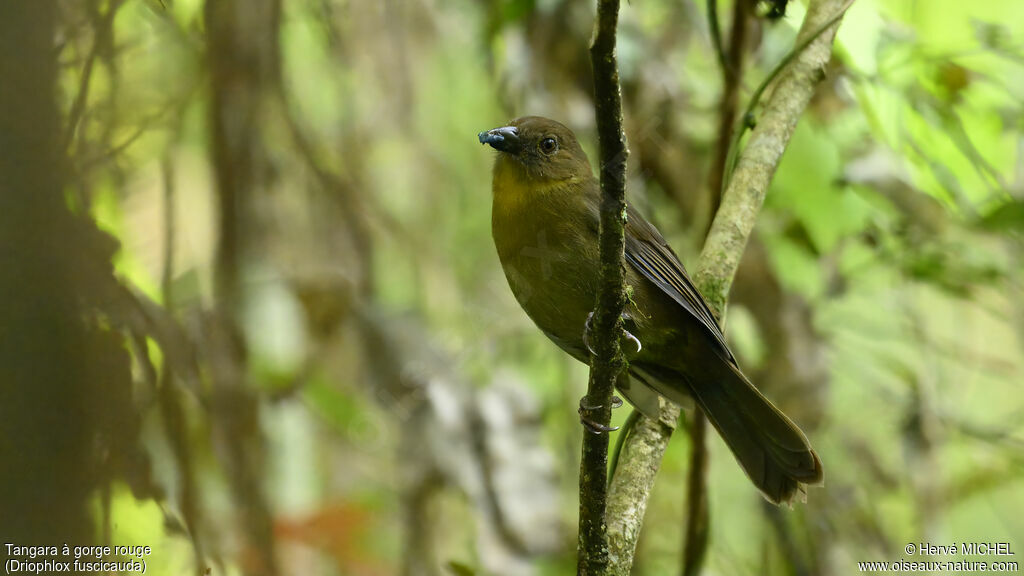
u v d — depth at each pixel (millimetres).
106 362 5539
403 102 10453
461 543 9672
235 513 7828
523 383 9656
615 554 6543
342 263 9484
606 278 5395
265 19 8461
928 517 10352
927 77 9219
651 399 7445
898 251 10188
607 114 4902
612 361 5625
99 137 5973
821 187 9258
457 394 9164
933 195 9133
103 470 5457
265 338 8828
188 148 8789
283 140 9180
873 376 11000
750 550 11086
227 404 8055
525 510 8875
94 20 5676
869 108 8695
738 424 7820
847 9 7793
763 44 10195
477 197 11352
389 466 9469
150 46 7336
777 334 10211
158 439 6426
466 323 10570
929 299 12109
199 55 7824
